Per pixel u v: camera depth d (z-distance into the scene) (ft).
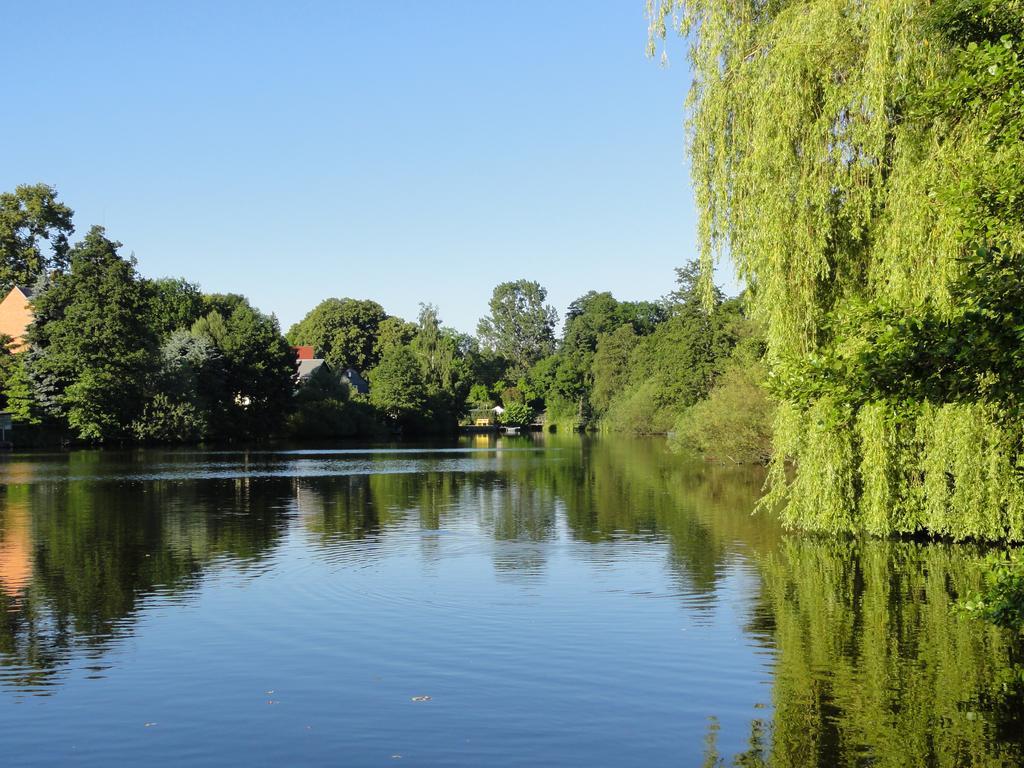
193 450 214.90
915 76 50.21
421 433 349.20
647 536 69.36
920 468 56.85
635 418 261.03
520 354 560.20
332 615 44.37
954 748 27.17
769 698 31.76
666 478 124.88
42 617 44.24
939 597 46.44
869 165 55.88
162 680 34.27
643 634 40.29
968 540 61.67
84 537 70.44
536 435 338.13
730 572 54.13
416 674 34.91
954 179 45.75
